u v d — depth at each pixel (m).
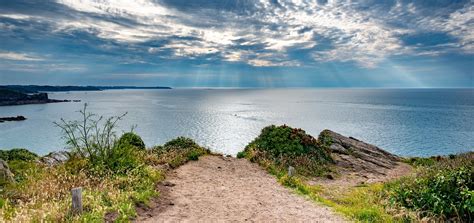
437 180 13.47
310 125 99.75
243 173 19.83
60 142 67.06
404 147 64.06
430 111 162.50
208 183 16.75
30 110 159.38
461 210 11.73
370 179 21.34
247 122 106.50
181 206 12.62
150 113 139.62
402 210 12.40
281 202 13.55
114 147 16.88
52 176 14.16
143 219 10.90
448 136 78.50
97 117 117.00
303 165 22.52
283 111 158.25
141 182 14.77
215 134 78.19
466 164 15.05
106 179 13.94
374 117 128.25
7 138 73.94
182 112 147.75
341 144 31.14
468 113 149.88
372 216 11.90
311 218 11.52
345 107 192.88
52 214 9.77
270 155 23.73
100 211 10.38
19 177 15.61
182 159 21.91
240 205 12.98
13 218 9.58
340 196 15.73
